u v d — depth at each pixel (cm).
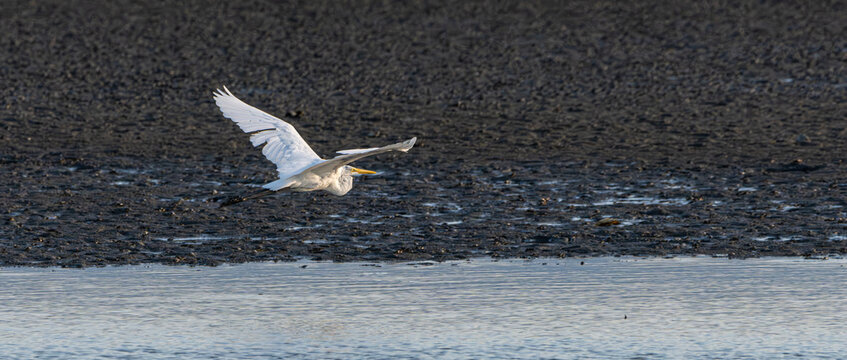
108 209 1694
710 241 1481
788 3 4703
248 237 1524
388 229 1566
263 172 2002
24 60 3462
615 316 1145
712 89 2948
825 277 1292
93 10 4662
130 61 3466
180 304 1200
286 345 1059
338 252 1441
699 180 1906
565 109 2698
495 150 2216
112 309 1183
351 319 1141
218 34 4025
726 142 2264
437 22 4297
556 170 2008
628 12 4519
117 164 2073
